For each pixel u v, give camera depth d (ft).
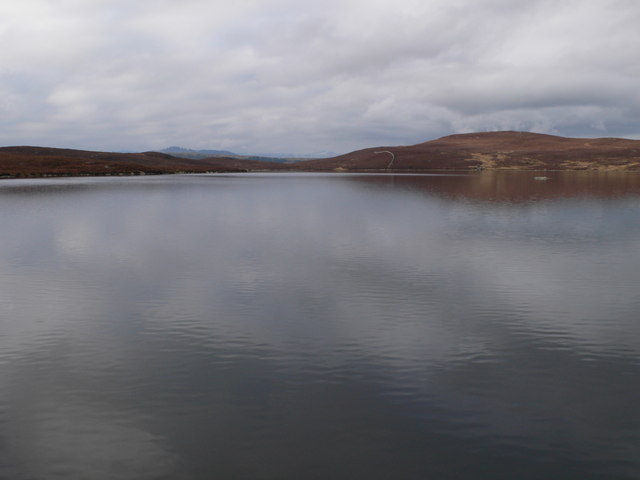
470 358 29.17
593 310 38.45
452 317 36.78
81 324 35.24
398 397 24.30
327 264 55.52
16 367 27.96
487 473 18.39
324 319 36.35
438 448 19.94
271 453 19.63
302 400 23.95
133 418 22.39
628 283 46.47
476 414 22.63
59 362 28.68
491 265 54.70
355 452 19.69
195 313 37.81
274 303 40.45
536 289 44.55
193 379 26.35
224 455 19.56
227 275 50.16
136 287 45.42
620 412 22.82
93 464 19.11
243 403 23.70
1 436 21.07
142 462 19.19
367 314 37.50
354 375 26.84
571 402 23.79
